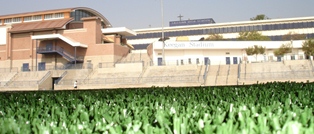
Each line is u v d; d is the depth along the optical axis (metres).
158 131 3.37
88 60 62.62
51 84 55.09
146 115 4.93
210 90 11.58
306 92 8.85
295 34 74.81
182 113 4.83
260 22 83.19
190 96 8.90
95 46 62.66
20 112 5.56
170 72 49.50
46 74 54.91
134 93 11.13
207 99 7.75
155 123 4.40
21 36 67.44
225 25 85.50
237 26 84.81
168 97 8.37
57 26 63.97
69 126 4.02
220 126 3.23
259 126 3.60
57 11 69.75
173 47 58.03
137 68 51.97
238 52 59.84
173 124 3.92
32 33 66.12
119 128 3.60
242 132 3.33
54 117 5.00
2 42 68.56
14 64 67.25
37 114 5.42
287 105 5.50
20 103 7.75
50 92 15.13
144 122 4.15
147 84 44.66
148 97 8.75
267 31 82.44
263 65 47.28
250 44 59.34
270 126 3.79
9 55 67.25
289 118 4.00
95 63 62.03
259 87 12.99
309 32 79.31
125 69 52.44
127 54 68.50
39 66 65.31
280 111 4.89
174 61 57.22
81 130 3.69
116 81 48.81
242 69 47.16
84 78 52.31
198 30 87.50
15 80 55.47
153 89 14.66
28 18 71.88
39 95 11.97
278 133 3.24
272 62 47.75
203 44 58.19
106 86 46.56
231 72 46.84
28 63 66.06
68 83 50.62
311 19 79.69
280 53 57.41
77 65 58.84
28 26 67.56
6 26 68.56
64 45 64.06
